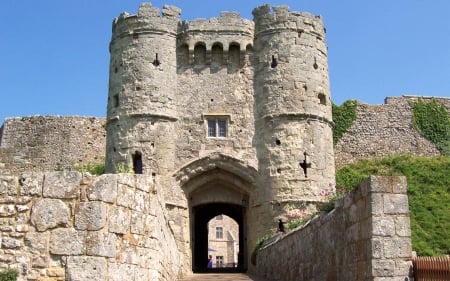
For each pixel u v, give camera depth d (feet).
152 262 40.40
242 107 108.17
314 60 108.99
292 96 105.81
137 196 38.88
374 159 147.02
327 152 106.93
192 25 109.91
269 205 102.37
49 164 152.46
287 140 104.27
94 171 144.87
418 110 154.71
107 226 35.86
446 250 88.53
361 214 35.42
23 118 156.15
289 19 109.09
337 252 41.14
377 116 152.05
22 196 35.53
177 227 102.42
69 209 35.50
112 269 35.60
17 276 34.27
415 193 121.49
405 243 33.22
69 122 155.63
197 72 109.40
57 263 34.71
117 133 105.81
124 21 110.01
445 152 153.69
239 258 131.34
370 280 33.22
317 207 99.55
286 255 63.10
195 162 105.09
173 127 106.32
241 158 105.60
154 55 107.65
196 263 129.49
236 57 110.32
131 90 106.32
